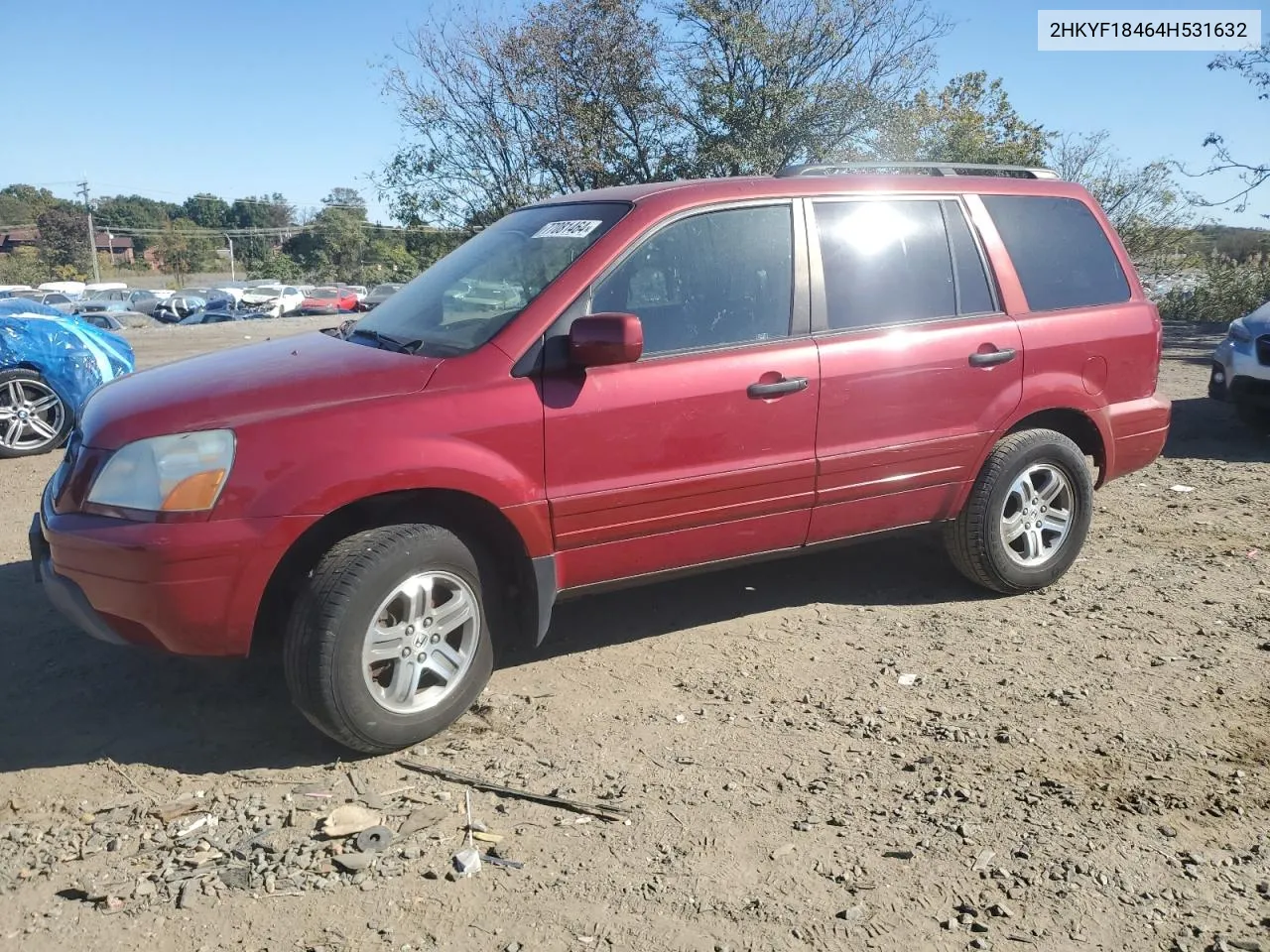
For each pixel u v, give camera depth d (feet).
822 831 10.55
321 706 11.38
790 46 57.88
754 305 14.28
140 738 12.42
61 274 247.91
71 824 10.62
